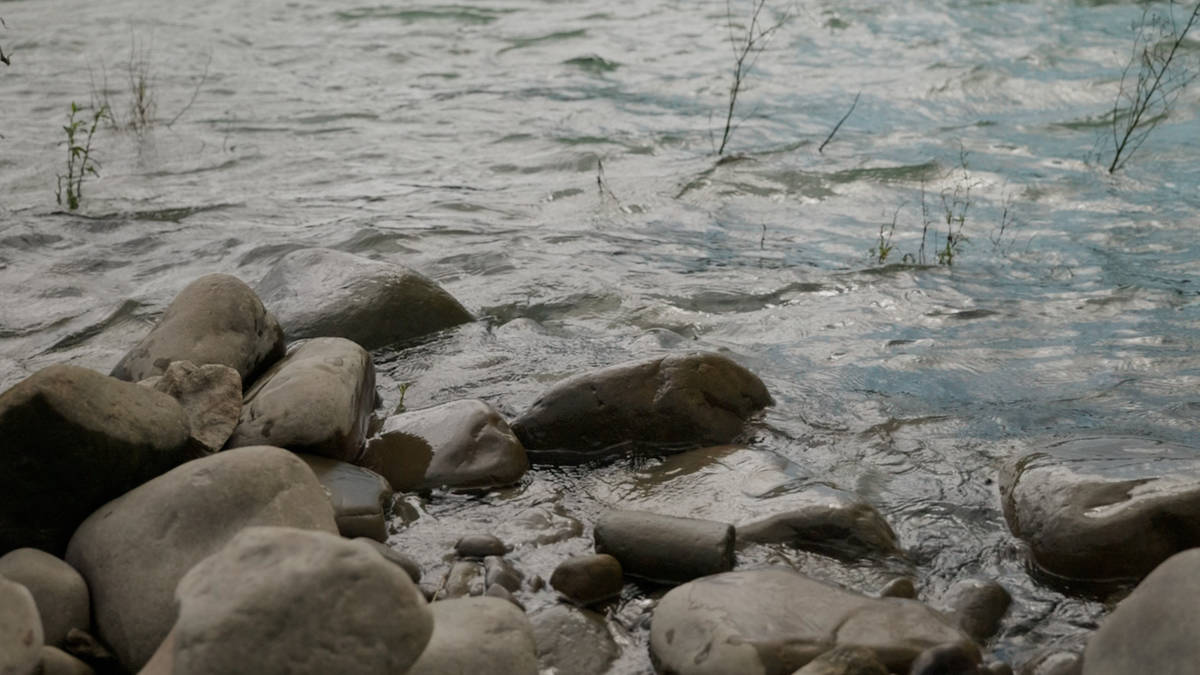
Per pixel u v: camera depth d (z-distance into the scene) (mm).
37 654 3111
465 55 12781
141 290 6742
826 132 9773
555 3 15078
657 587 3889
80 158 9422
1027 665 3379
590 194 8391
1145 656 2998
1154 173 8531
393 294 5922
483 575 3895
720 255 7223
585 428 4816
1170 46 11523
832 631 3361
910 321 6148
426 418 4773
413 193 8492
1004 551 4066
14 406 3773
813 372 5547
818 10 13602
